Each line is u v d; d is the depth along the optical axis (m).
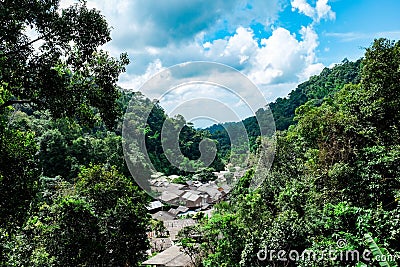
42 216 8.66
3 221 6.20
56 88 5.26
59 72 5.63
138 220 9.55
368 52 10.50
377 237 5.55
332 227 6.57
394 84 9.84
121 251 9.04
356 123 10.02
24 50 4.91
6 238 7.10
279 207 9.02
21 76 4.93
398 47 10.07
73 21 5.23
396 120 9.88
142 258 10.41
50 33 5.01
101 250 8.38
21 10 4.56
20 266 7.00
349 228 6.32
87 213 8.41
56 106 5.52
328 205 7.20
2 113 6.48
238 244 7.36
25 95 5.36
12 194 6.02
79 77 5.92
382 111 9.84
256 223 7.68
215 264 7.32
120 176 10.54
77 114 6.26
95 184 10.02
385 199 7.68
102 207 9.72
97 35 5.45
